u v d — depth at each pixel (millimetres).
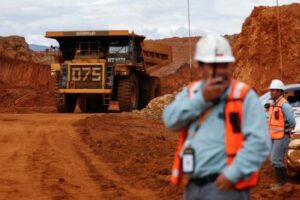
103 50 50656
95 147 26562
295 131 18141
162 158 23422
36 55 132250
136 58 51375
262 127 7328
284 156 17297
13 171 20391
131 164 21938
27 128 34375
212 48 7379
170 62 60344
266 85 56062
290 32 57719
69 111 51812
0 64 103688
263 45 58938
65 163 22281
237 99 7387
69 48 52125
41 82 99625
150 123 38781
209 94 7246
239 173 7188
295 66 55750
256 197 15953
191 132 7543
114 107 64062
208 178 7375
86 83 49625
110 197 16562
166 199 16141
